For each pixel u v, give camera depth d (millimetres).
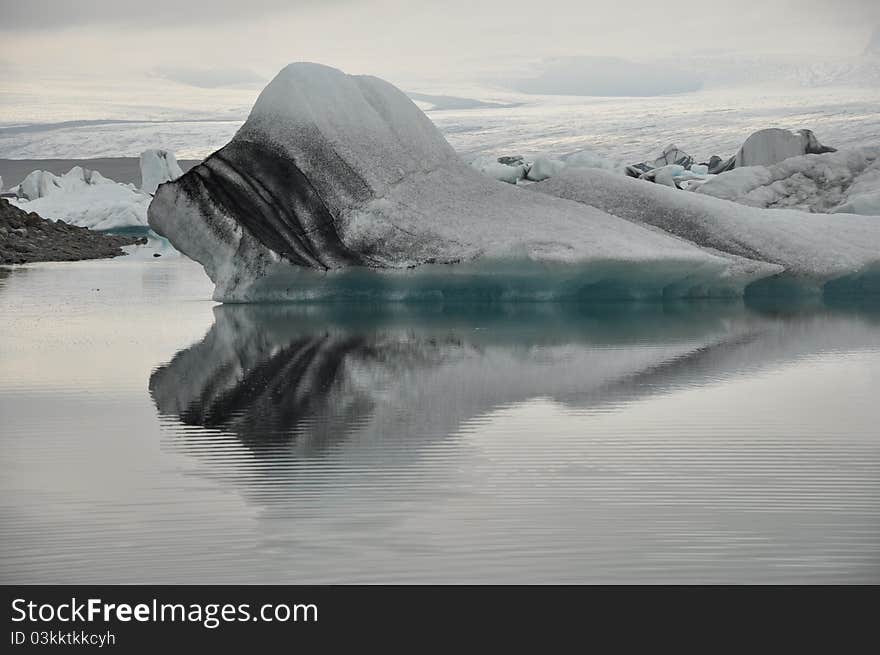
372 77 27016
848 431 10625
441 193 25312
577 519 7863
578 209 25656
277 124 25156
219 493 8547
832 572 6934
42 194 82000
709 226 26625
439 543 7398
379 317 21594
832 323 20656
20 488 8734
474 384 13500
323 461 9516
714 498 8375
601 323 20531
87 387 13391
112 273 35094
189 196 24109
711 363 15258
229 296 24266
